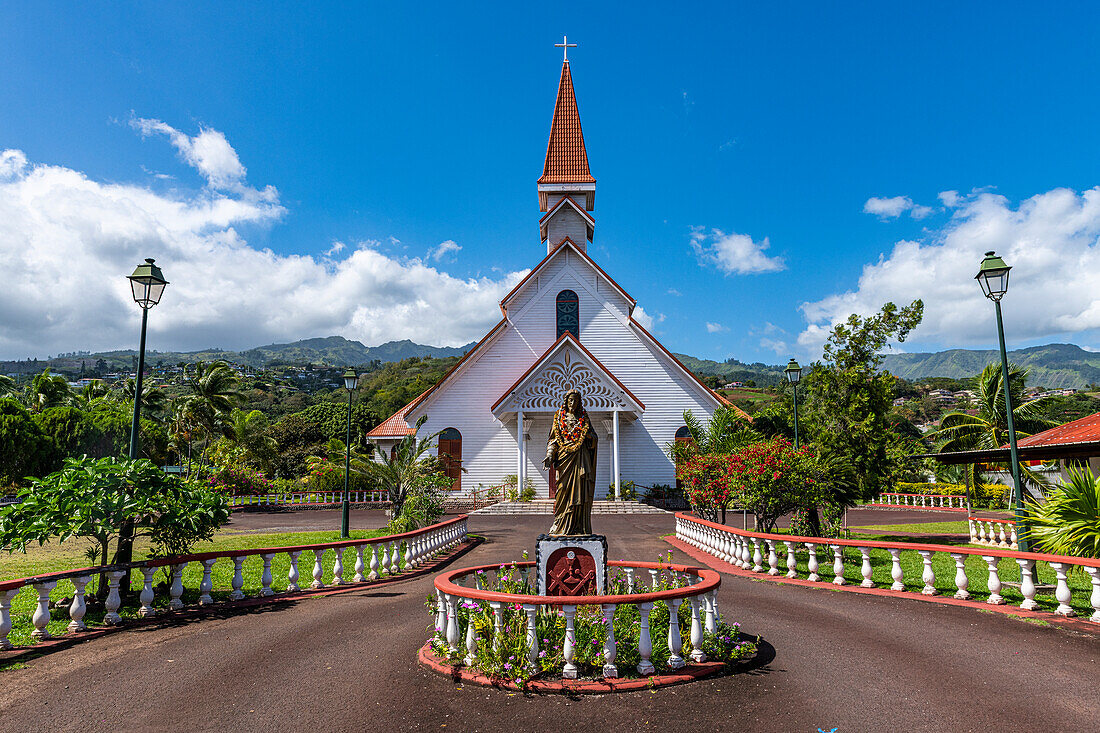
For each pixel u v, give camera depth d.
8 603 7.86
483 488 34.00
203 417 42.94
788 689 6.42
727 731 5.46
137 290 11.11
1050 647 7.73
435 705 6.05
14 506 9.16
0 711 5.90
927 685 6.48
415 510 18.36
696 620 7.06
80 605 8.72
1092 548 9.84
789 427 33.12
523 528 24.02
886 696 6.20
